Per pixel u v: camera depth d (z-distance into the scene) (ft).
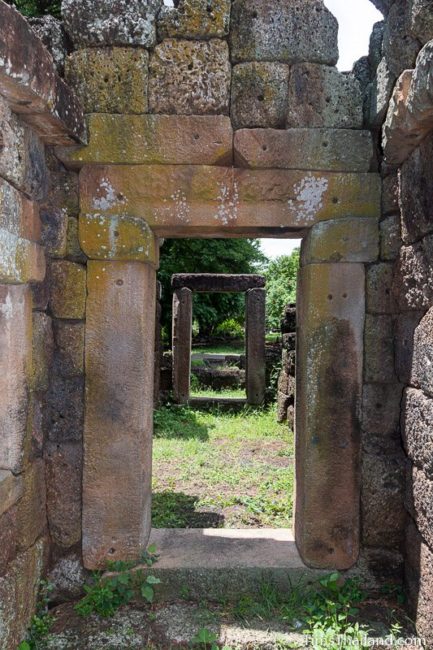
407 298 8.75
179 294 31.68
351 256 9.66
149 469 10.46
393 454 9.78
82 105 9.35
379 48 9.61
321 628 8.49
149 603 9.41
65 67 9.38
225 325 64.75
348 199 9.65
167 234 10.29
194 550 10.25
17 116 7.91
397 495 9.75
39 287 9.09
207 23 9.36
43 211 9.25
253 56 9.45
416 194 8.18
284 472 16.88
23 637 8.25
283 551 10.28
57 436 9.67
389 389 9.75
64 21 9.34
